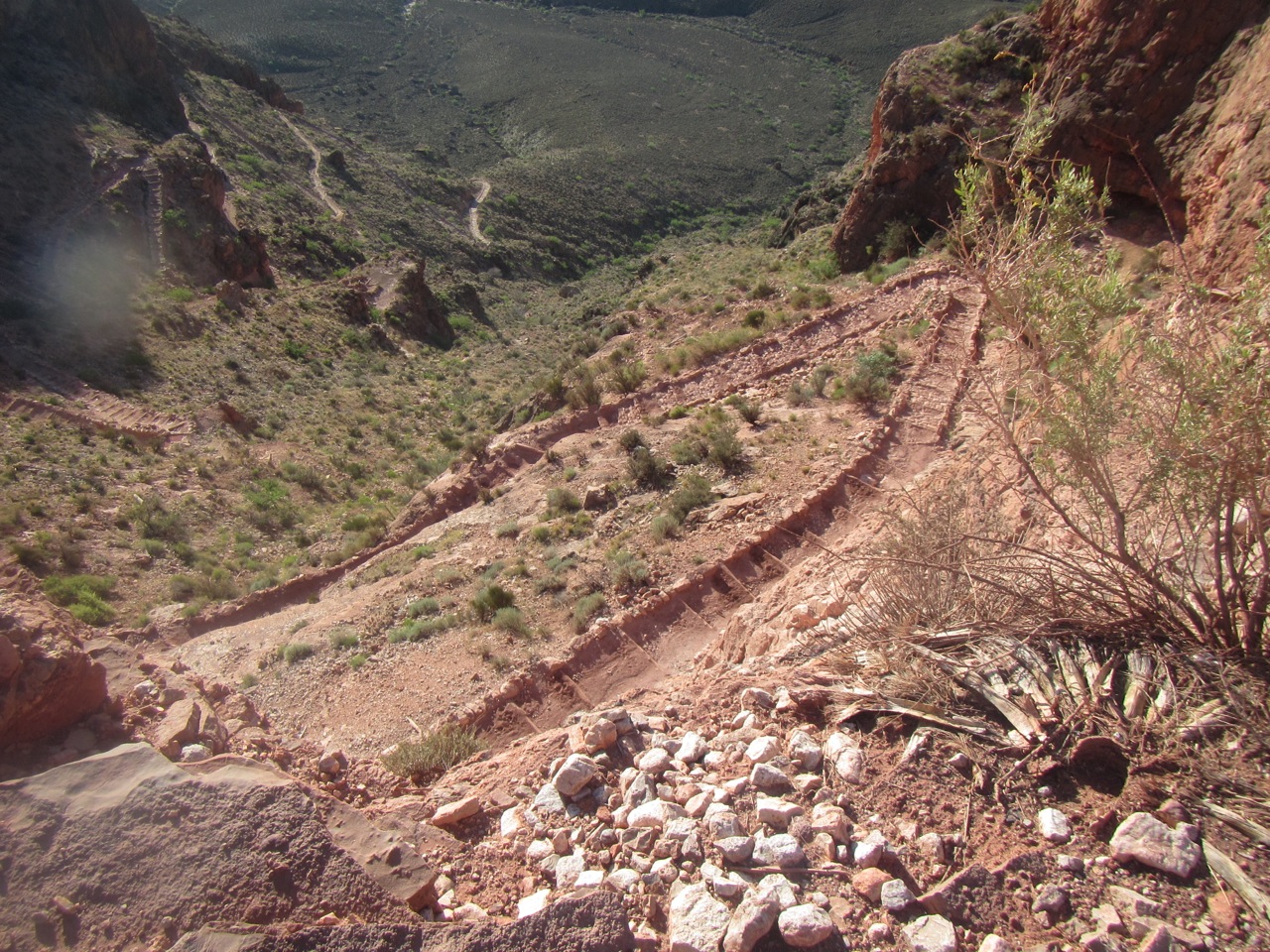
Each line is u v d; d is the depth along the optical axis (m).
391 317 67.25
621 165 169.88
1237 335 4.10
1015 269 4.61
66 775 3.58
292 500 33.12
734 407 19.00
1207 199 17.00
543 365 61.78
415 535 20.50
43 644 4.42
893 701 4.77
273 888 3.35
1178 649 4.54
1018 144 4.82
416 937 3.12
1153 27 20.11
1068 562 4.89
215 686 6.42
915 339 19.09
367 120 195.88
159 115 77.56
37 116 59.72
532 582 13.46
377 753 9.97
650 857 4.10
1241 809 3.68
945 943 3.31
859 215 29.08
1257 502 4.14
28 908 3.20
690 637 11.10
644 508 14.98
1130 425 4.58
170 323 47.62
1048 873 3.61
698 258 58.41
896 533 6.96
